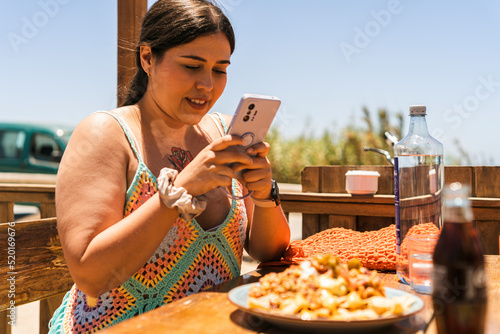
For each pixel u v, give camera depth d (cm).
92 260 126
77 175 137
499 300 117
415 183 147
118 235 126
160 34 147
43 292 168
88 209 132
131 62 218
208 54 146
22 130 868
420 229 142
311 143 986
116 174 141
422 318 106
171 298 147
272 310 98
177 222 147
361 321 89
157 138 159
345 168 271
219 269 159
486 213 244
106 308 144
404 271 141
